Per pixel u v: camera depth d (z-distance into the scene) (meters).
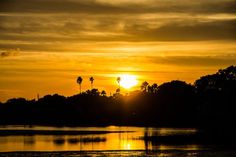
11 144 105.88
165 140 117.88
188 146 101.56
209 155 84.94
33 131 158.38
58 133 146.75
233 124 178.38
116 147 98.50
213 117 187.62
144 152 88.69
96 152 88.50
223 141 114.81
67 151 90.12
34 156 82.50
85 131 161.88
